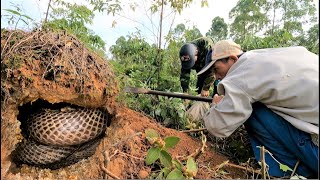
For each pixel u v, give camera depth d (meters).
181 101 3.79
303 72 2.55
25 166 2.57
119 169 2.51
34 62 2.35
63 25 4.13
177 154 2.84
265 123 2.70
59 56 2.43
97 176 2.43
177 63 5.42
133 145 2.69
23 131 2.57
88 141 2.67
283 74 2.53
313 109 2.51
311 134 2.55
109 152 2.55
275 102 2.63
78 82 2.45
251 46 6.65
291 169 2.52
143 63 5.57
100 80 2.59
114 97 2.71
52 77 2.39
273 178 2.63
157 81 4.61
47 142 2.51
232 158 3.16
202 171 2.64
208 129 2.81
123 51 6.13
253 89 2.59
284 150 2.71
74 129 2.53
